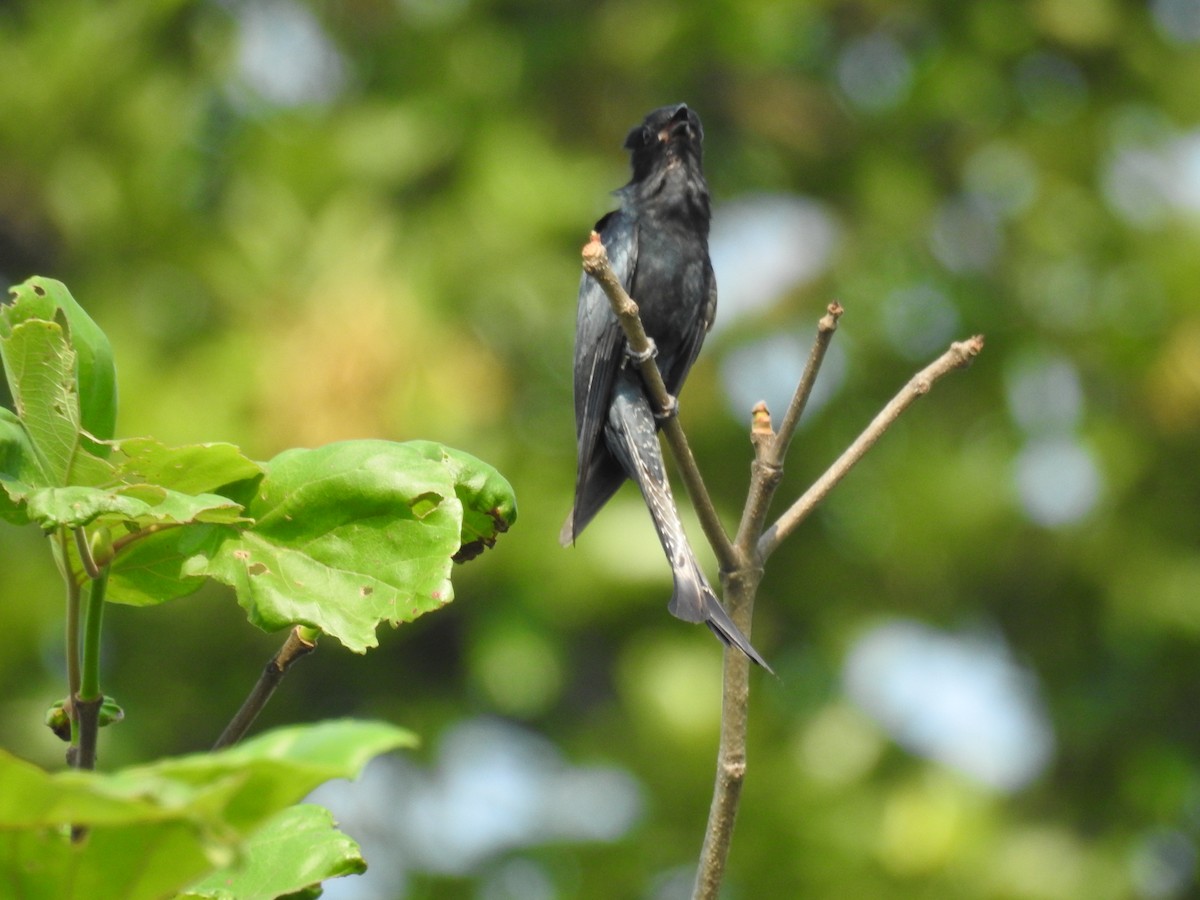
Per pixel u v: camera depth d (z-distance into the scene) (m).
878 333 15.46
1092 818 15.75
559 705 15.89
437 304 14.10
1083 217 16.12
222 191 15.07
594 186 14.87
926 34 16.34
